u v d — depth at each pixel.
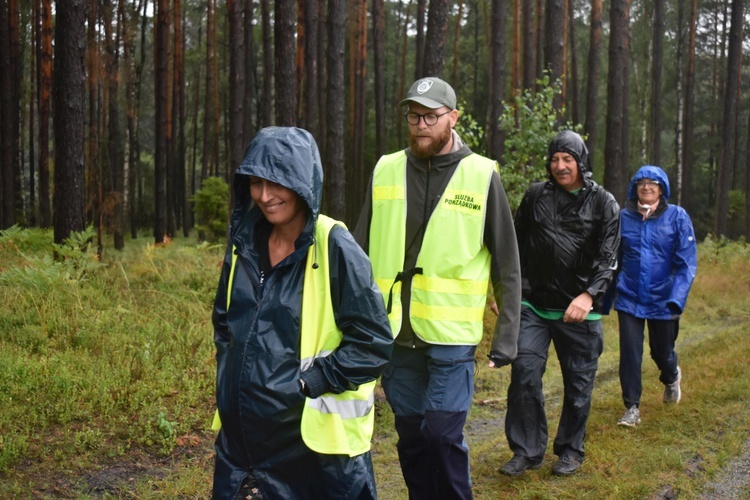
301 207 2.37
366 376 2.32
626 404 5.31
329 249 2.34
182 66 32.66
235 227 2.44
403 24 44.81
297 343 2.30
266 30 25.58
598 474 4.30
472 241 3.29
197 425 4.86
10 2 22.94
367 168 37.44
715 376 6.62
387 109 44.62
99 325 6.33
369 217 3.52
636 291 5.40
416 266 3.32
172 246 11.06
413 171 3.41
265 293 2.32
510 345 3.30
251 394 2.27
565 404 4.45
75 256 8.07
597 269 4.25
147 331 6.38
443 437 3.18
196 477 4.12
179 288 8.03
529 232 4.42
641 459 4.55
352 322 2.32
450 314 3.25
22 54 27.64
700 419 5.36
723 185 26.70
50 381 5.02
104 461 4.23
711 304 12.12
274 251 2.42
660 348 5.61
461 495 3.21
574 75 29.94
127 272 8.46
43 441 4.30
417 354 3.37
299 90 22.20
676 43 41.12
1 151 19.97
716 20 41.41
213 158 38.44
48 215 21.62
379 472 4.51
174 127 29.83
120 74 16.48
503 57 15.79
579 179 4.32
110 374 5.26
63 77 8.92
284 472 2.31
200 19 36.91
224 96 37.59
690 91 33.66
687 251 5.36
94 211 14.09
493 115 15.77
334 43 15.84
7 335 5.97
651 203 5.44
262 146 2.27
